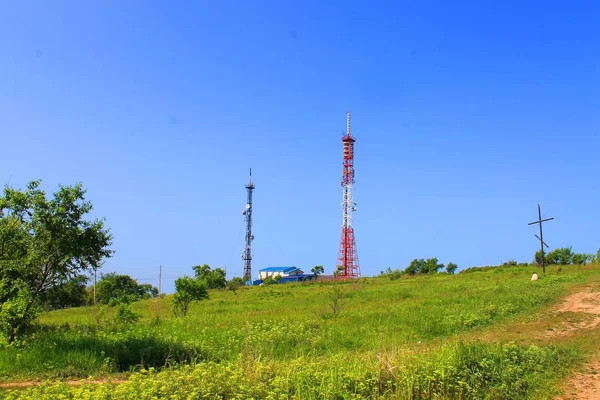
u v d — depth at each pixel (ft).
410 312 76.59
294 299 128.77
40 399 30.55
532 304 80.18
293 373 34.45
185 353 47.14
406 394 33.01
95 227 55.16
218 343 53.11
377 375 34.63
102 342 50.19
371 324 66.54
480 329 63.26
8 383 38.91
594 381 39.17
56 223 52.60
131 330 65.16
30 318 49.93
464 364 38.73
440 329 62.95
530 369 41.19
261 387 31.71
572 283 110.83
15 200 53.57
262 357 45.14
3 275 53.42
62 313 126.52
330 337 57.26
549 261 205.67
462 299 91.40
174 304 99.30
